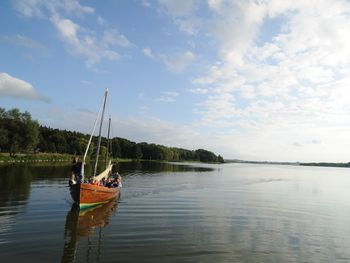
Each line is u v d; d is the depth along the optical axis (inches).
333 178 3316.9
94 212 879.7
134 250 562.3
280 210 1032.8
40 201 990.4
